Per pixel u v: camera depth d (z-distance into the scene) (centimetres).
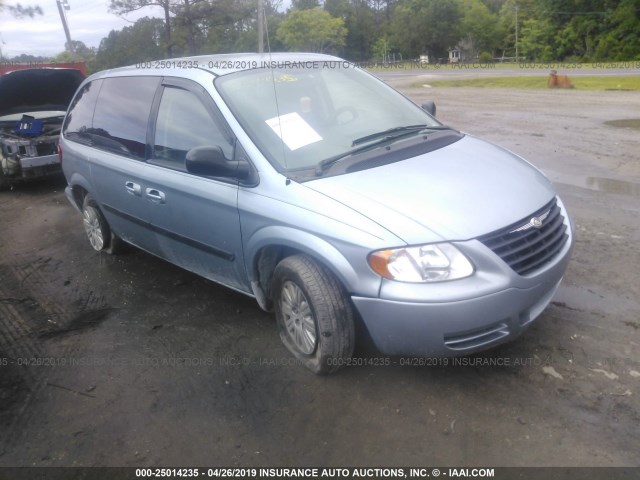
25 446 307
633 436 280
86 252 596
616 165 832
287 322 358
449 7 8875
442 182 327
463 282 285
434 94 2391
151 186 427
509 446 279
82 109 552
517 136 1118
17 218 762
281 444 293
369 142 379
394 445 286
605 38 6325
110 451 298
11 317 459
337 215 305
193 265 432
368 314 302
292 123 376
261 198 340
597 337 361
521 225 307
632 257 481
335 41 6844
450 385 325
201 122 393
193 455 291
